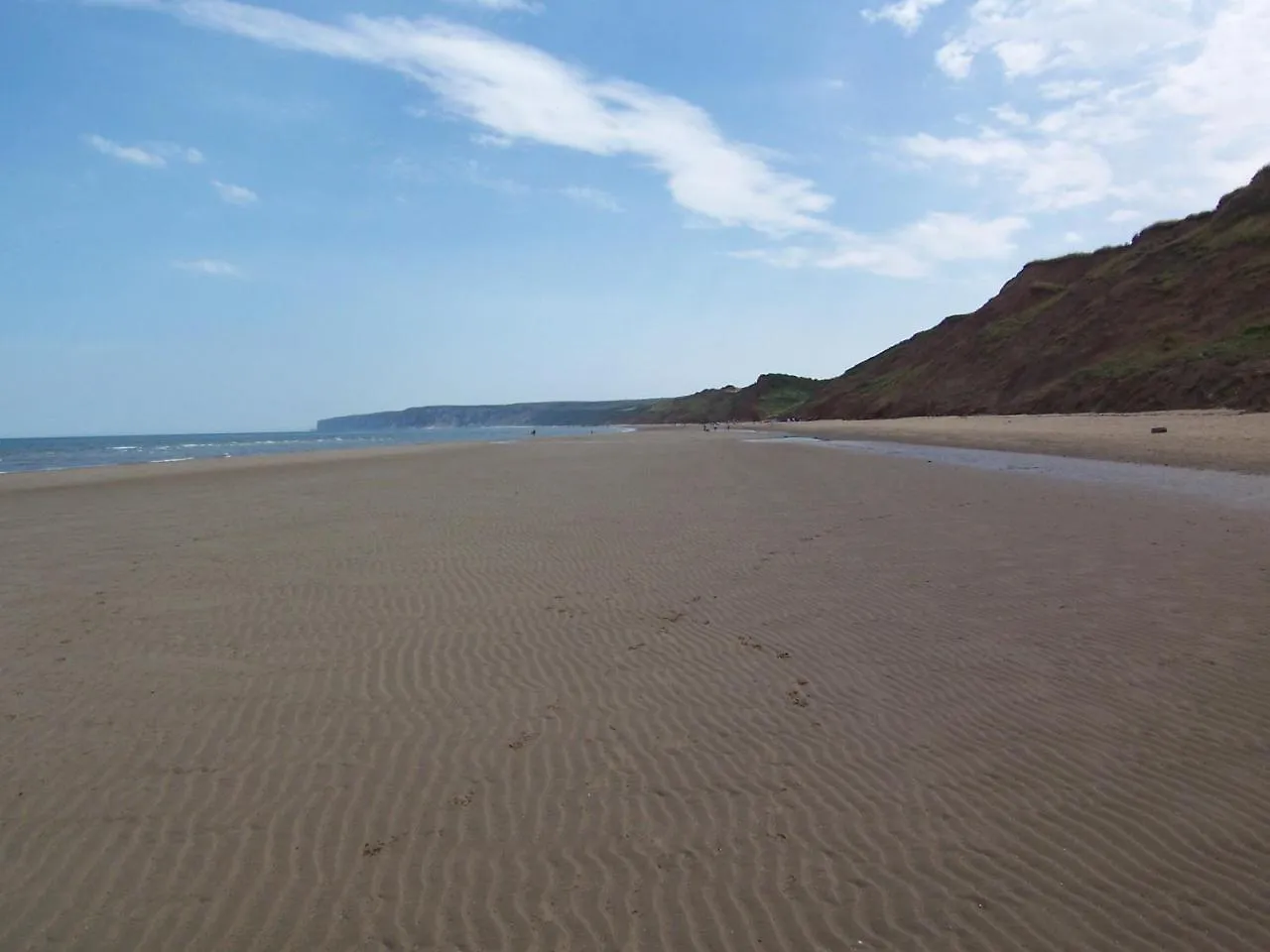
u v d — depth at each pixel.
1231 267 50.97
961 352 73.12
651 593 9.60
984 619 7.92
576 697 6.41
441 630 8.28
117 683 6.82
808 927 3.63
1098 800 4.54
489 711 6.16
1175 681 6.08
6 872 4.15
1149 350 49.56
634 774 5.12
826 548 11.83
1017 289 76.62
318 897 3.92
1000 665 6.66
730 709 6.09
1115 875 3.89
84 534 15.21
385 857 4.25
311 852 4.30
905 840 4.27
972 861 4.06
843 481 20.97
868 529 13.35
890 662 6.89
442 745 5.58
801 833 4.38
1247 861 3.93
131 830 4.53
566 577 10.55
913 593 9.03
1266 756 4.91
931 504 15.84
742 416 139.25
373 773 5.19
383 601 9.47
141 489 23.89
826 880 3.97
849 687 6.41
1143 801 4.50
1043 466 22.28
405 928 3.69
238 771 5.22
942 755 5.20
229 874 4.12
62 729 5.89
